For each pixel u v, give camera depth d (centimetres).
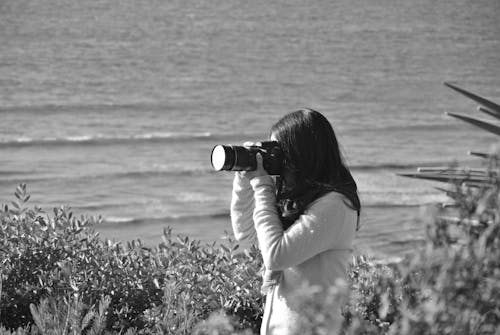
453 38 11312
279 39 10369
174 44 9488
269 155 395
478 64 9225
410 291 239
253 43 9919
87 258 588
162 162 4019
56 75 7131
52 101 5909
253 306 556
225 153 387
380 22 12650
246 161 391
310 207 386
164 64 8100
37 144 4388
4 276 559
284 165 397
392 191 3447
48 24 10756
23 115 5328
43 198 3259
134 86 6794
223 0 14262
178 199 3278
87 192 3375
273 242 381
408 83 7781
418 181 3669
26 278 577
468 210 263
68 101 5941
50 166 3850
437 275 237
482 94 7331
